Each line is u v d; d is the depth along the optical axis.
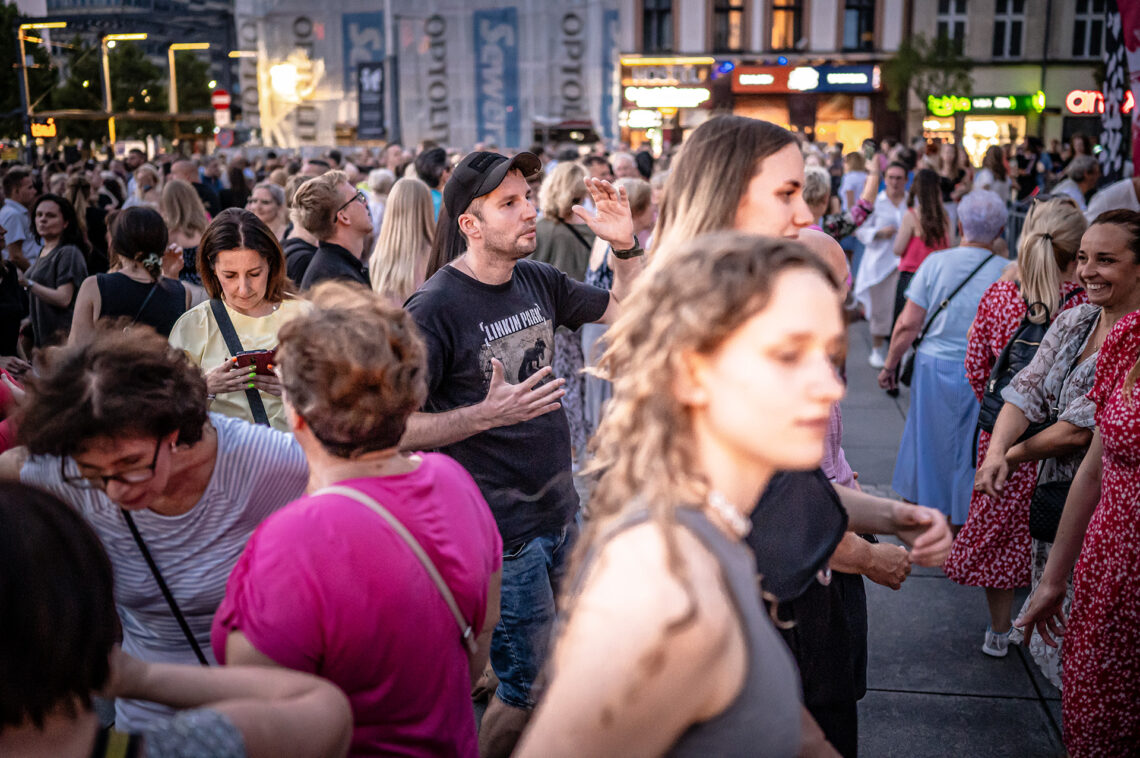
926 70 30.97
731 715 0.92
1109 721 2.42
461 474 1.77
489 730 2.79
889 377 4.85
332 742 1.29
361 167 14.84
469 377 2.70
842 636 1.81
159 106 41.78
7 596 1.01
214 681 1.30
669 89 32.53
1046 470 3.29
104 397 1.57
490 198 2.63
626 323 1.03
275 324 3.11
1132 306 2.88
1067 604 3.29
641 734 0.89
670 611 0.85
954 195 9.77
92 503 1.78
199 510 1.84
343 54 21.14
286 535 1.49
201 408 1.73
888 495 5.37
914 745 3.16
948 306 4.36
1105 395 2.48
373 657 1.50
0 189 7.86
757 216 1.74
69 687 1.06
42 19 28.86
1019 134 33.44
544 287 2.92
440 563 1.60
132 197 10.88
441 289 2.69
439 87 20.80
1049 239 3.48
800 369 0.92
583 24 20.41
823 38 32.38
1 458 1.88
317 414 1.55
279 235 6.53
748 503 1.01
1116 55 6.29
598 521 1.00
